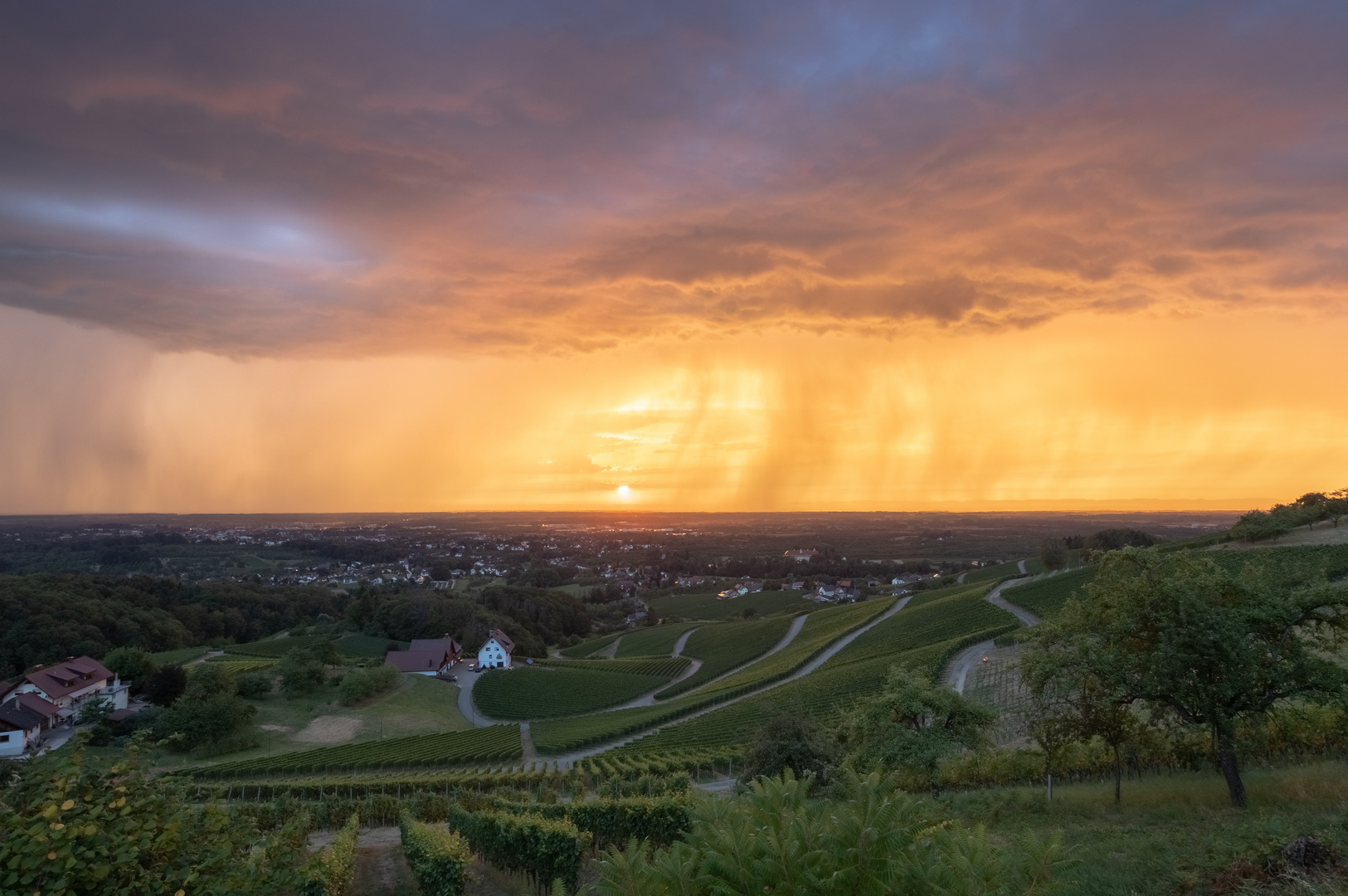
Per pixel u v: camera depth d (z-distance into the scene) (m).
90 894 7.30
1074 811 18.70
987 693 54.84
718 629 159.12
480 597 171.12
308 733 77.12
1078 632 19.23
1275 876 10.26
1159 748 22.62
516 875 20.33
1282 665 16.64
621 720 84.69
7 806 7.43
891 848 5.25
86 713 53.78
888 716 25.75
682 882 5.32
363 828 35.41
